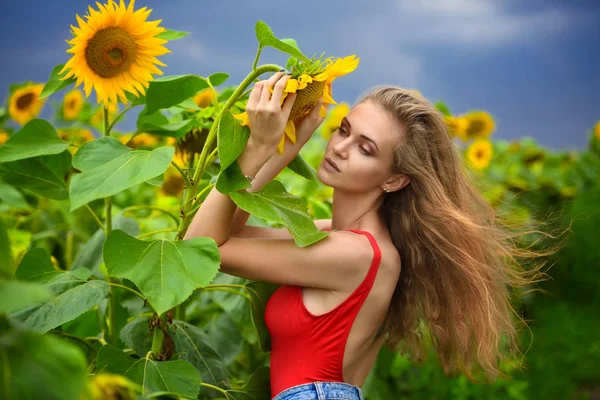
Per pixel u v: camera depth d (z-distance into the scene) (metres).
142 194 4.36
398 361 3.77
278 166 2.12
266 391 2.31
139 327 2.33
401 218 2.36
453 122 5.26
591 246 6.36
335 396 2.14
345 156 2.23
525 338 5.49
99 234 2.66
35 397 1.08
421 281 2.39
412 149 2.24
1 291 1.12
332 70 1.90
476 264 2.36
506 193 2.89
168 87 2.27
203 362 2.36
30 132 2.26
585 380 5.37
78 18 1.91
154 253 1.82
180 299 1.75
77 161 1.89
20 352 1.10
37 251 2.09
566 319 5.92
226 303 2.72
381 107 2.25
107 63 1.98
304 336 2.16
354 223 2.34
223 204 2.04
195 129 2.63
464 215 2.39
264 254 2.08
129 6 1.94
